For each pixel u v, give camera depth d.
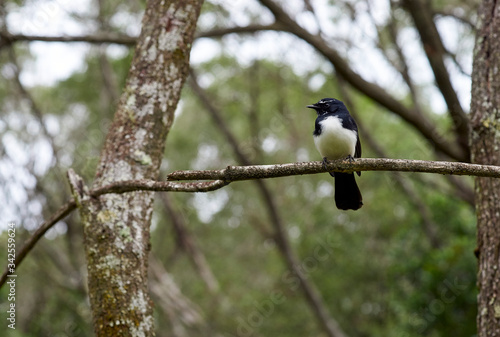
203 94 17.75
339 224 21.27
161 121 6.55
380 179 20.53
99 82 19.58
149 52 6.68
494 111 6.43
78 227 18.03
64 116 19.48
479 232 6.29
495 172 5.10
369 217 21.09
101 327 5.82
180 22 6.77
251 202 22.58
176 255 21.86
